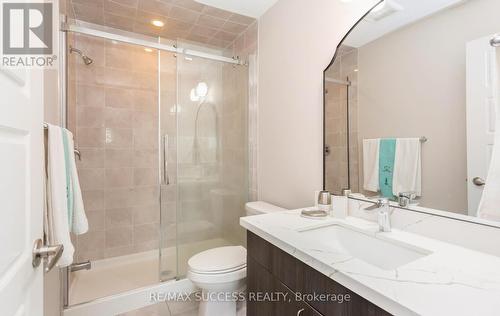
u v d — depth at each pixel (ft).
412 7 3.44
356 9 4.24
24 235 1.90
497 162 2.70
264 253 3.61
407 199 3.52
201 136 6.90
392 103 3.71
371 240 3.47
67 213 3.64
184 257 6.63
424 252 2.85
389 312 1.89
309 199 5.23
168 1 6.12
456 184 3.02
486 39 2.77
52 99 4.55
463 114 2.96
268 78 6.48
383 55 3.81
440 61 3.16
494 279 2.15
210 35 7.81
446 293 1.94
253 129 7.15
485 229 2.75
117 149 7.95
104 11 6.58
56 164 3.30
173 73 6.69
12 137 1.73
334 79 4.60
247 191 7.38
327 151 4.77
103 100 7.71
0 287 1.51
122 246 8.07
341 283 2.30
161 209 6.63
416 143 3.43
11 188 1.68
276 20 6.15
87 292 6.19
